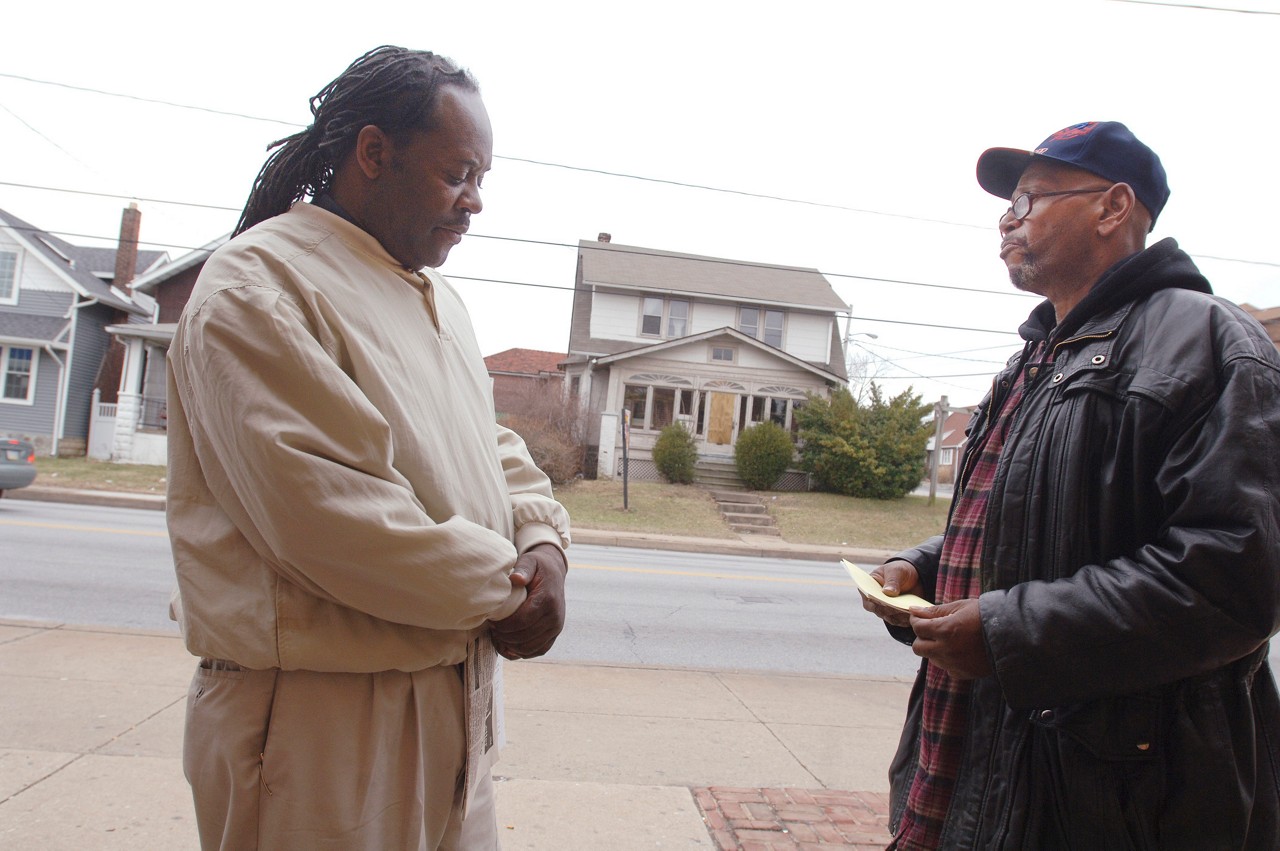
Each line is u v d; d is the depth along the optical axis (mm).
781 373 21828
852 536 16047
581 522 15094
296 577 1252
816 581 10477
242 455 1192
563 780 3156
